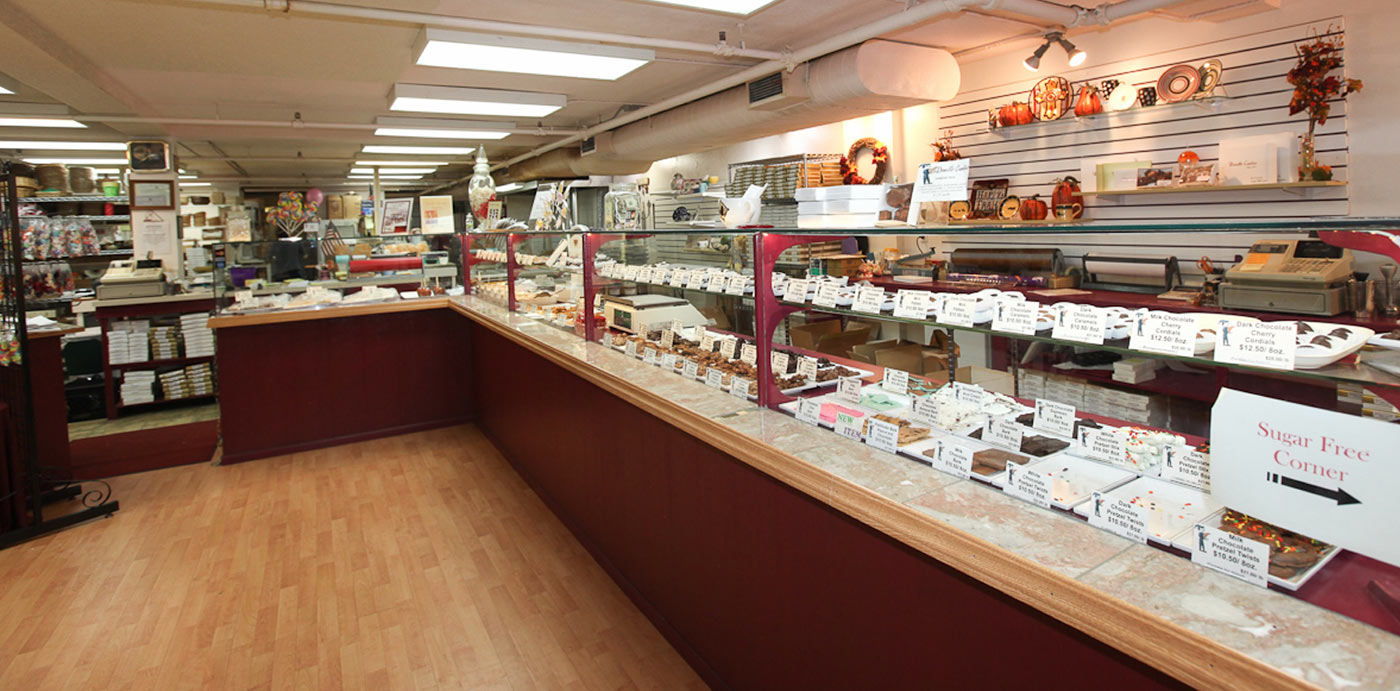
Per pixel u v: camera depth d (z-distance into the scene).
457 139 9.27
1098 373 1.93
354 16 3.94
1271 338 1.21
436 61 5.08
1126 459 1.52
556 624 2.78
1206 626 0.98
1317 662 0.89
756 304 2.18
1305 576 1.06
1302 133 3.61
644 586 2.84
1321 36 3.50
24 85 5.50
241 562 3.34
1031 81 4.88
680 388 2.47
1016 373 2.07
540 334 3.71
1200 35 3.97
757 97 5.50
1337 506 1.04
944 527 1.34
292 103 7.16
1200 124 4.00
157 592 3.08
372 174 13.37
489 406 5.09
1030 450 1.62
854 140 6.19
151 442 5.43
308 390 5.06
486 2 4.24
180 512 3.96
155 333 6.68
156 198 7.80
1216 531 1.12
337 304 5.20
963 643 1.45
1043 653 1.29
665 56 5.53
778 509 1.96
